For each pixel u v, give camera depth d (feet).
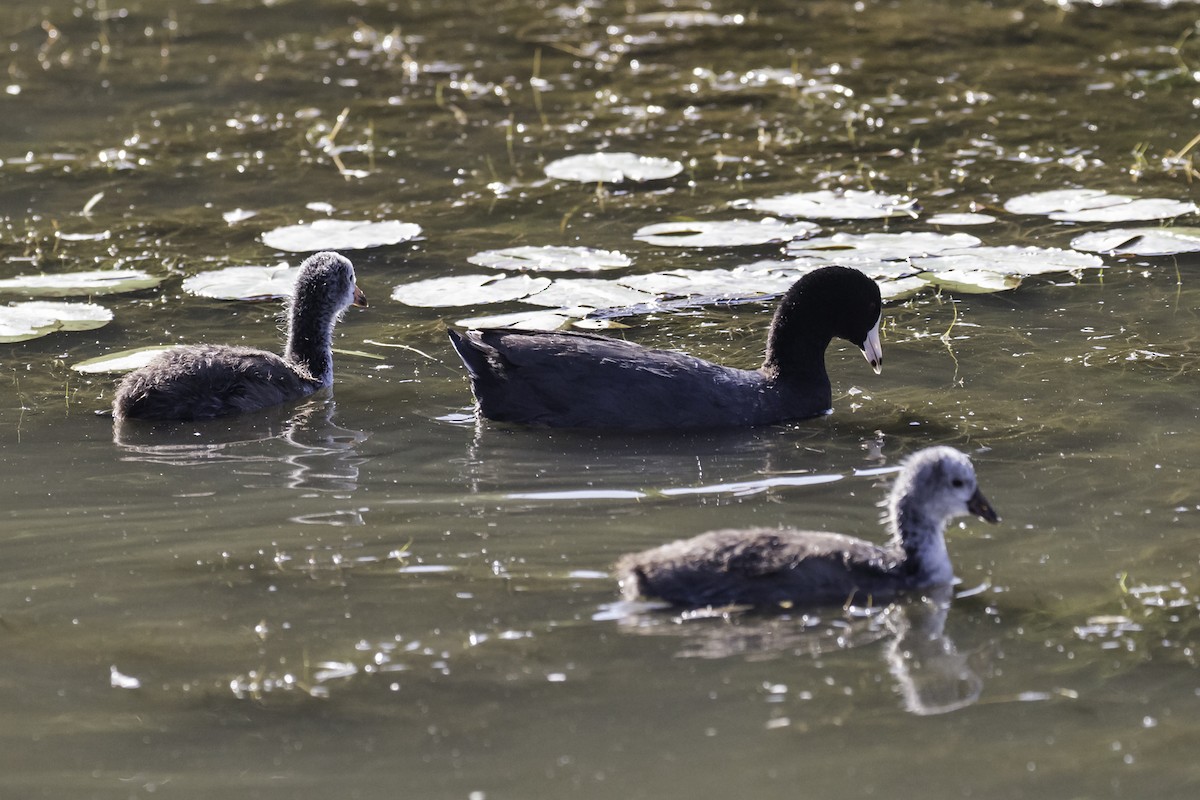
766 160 70.79
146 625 31.37
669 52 91.09
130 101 82.64
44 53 92.43
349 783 26.13
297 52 92.27
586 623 31.24
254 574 33.60
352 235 60.85
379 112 80.12
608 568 33.83
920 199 64.34
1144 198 62.95
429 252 59.16
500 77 86.43
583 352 44.09
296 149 74.08
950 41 91.50
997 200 63.82
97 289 55.01
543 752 26.89
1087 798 25.52
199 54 91.97
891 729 27.50
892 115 77.30
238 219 63.98
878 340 46.29
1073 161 68.85
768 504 37.78
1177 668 29.43
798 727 27.58
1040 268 54.70
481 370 44.70
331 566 33.96
